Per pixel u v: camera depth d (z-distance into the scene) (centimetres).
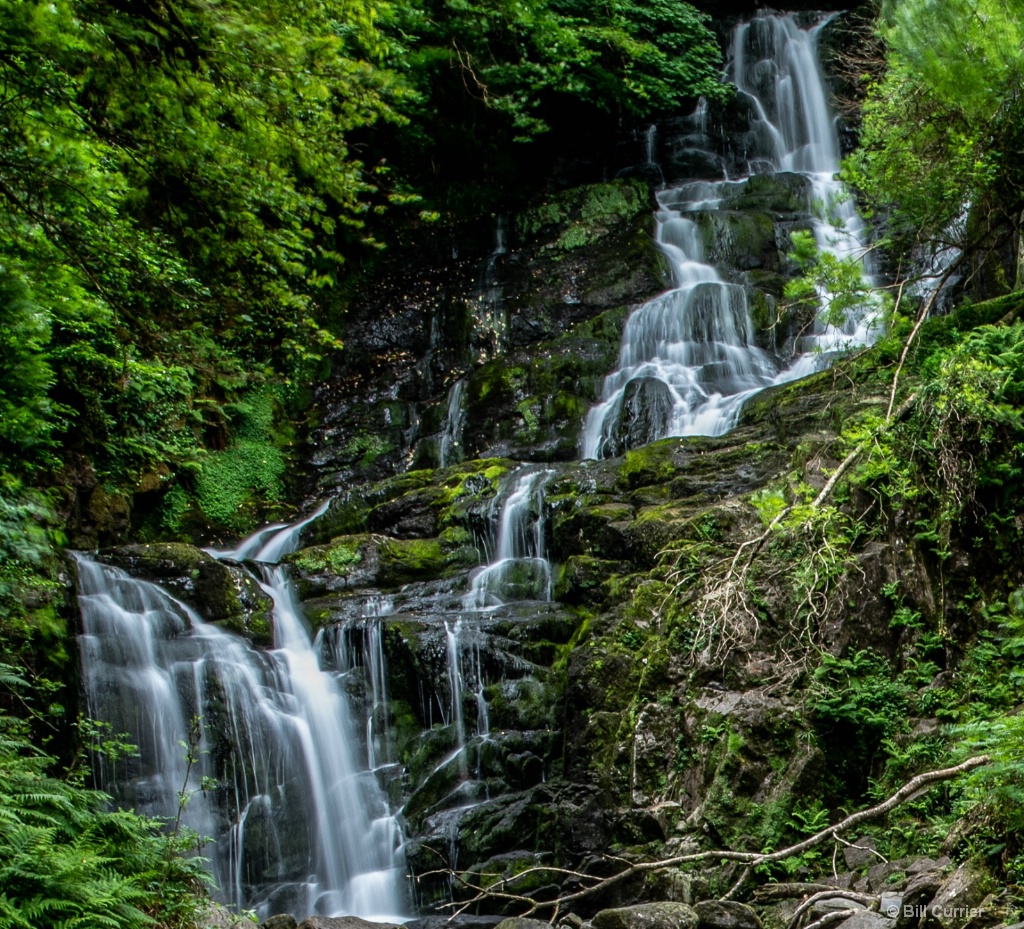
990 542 1035
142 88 808
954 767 673
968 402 1044
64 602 1209
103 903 636
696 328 1930
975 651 988
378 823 1188
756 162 2527
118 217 1047
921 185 1261
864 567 1066
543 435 1839
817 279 1259
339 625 1335
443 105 2389
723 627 988
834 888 820
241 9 793
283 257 976
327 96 842
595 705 1127
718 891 930
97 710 1173
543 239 2262
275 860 1184
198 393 1841
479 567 1466
